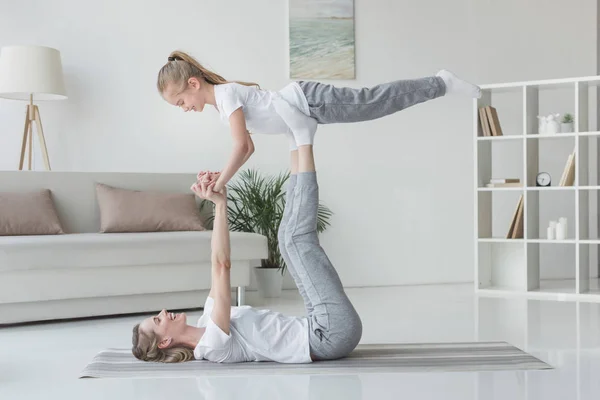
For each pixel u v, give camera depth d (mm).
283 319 3434
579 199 5906
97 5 6059
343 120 3293
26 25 5914
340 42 6570
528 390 2861
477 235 6168
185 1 6270
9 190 5297
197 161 6289
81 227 5492
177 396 2814
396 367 3256
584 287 6070
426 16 6789
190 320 4852
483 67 6902
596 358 3471
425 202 6789
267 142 6410
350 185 6609
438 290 6316
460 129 6863
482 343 3840
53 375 3223
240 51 6398
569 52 7039
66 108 5992
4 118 5879
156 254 4906
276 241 6035
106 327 4598
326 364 3330
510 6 6941
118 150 6109
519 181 6199
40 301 4648
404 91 3234
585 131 6031
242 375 3127
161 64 6203
